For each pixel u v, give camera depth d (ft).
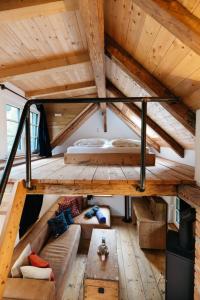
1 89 8.82
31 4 4.41
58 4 4.44
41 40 6.63
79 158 10.24
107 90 13.03
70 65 8.01
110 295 8.11
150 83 6.70
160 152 15.65
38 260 8.41
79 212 16.24
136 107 12.07
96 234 12.29
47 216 13.12
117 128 18.08
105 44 7.09
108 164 9.95
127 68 6.97
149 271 11.26
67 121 15.33
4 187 4.38
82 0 3.95
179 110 6.25
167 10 3.56
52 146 16.80
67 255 10.30
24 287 7.07
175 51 4.85
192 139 8.50
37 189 6.19
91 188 6.18
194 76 5.05
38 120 14.44
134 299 9.18
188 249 6.91
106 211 17.02
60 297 8.36
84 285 8.25
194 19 3.54
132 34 5.72
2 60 7.48
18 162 9.83
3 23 5.47
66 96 14.20
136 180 6.02
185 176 6.61
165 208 13.38
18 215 5.63
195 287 5.37
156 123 10.59
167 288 7.02
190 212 6.77
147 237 13.51
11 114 10.22
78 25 6.02
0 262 4.70
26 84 10.52
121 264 11.90
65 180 6.06
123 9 5.01
